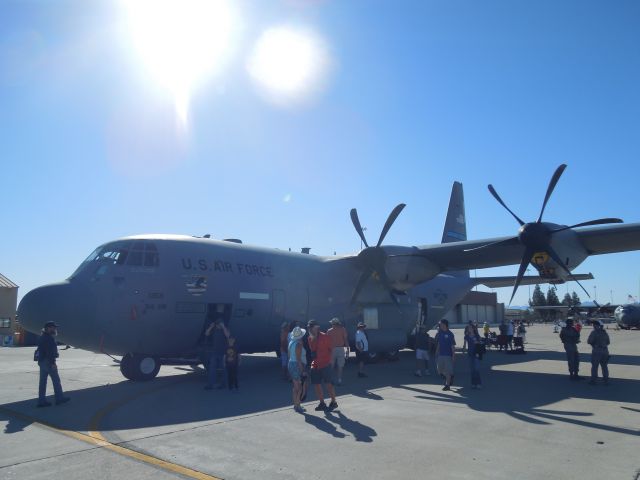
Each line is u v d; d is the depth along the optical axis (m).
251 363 17.97
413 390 11.53
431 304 21.52
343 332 12.57
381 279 16.19
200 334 13.88
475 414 8.76
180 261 13.61
